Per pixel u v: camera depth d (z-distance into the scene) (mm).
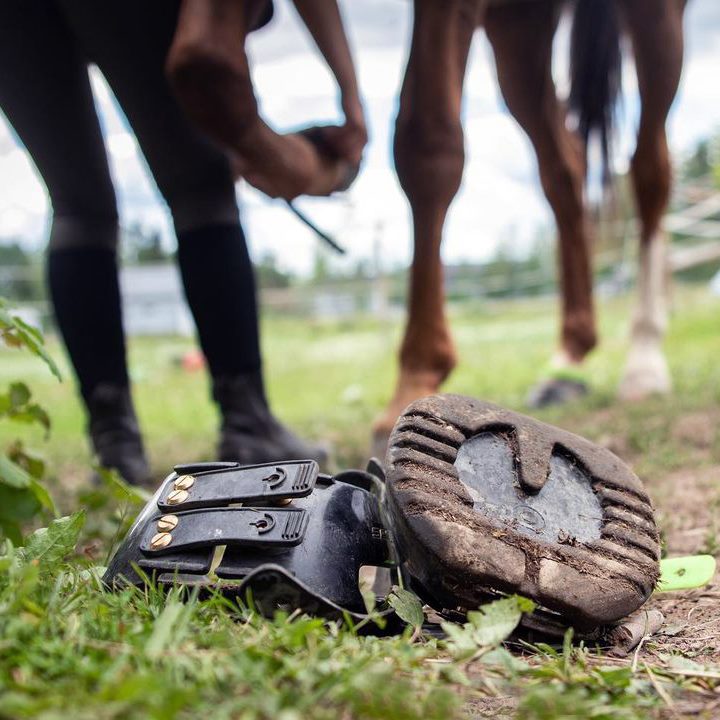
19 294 19516
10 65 2885
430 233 3105
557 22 4895
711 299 14000
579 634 1472
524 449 1552
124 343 3264
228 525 1472
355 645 1230
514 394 5992
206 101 2203
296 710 968
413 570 1473
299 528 1454
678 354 7922
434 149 3041
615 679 1214
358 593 1478
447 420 1537
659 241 4980
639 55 4586
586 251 5148
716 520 2436
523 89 4906
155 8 2578
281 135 2459
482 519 1439
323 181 2672
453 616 1505
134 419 3299
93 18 2605
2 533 1798
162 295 23094
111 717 894
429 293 3158
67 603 1310
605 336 10781
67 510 2721
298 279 24891
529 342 11367
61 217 3129
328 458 3211
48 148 3006
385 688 1027
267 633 1252
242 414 3002
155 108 2723
